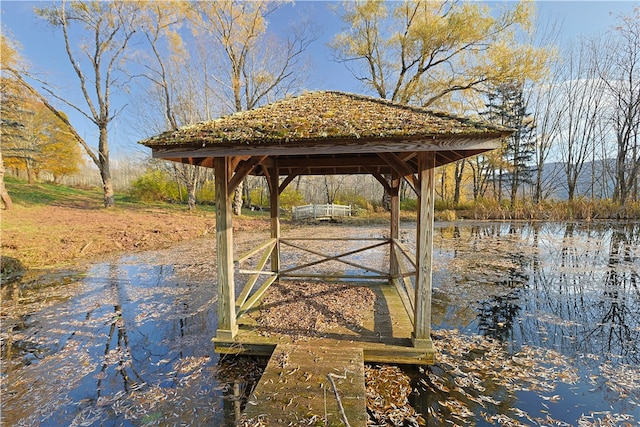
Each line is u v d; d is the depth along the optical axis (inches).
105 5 547.5
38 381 121.4
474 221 682.2
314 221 676.1
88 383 119.6
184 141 109.0
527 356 138.3
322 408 90.4
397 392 111.4
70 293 225.8
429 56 637.9
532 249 378.3
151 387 116.4
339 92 178.4
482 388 114.5
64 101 555.2
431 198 120.3
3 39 465.4
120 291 229.9
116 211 579.5
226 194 130.6
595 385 117.3
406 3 630.5
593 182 812.0
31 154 805.2
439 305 201.5
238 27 585.3
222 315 136.3
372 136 101.3
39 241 340.2
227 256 133.6
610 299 210.8
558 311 191.3
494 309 194.9
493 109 863.7
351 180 1209.4
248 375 122.8
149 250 378.9
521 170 845.8
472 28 566.9
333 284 214.4
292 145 108.3
